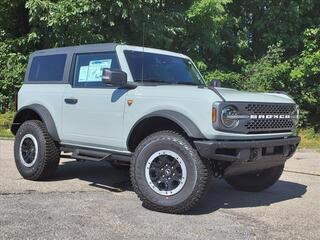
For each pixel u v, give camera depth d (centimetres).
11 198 645
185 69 746
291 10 1647
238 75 1609
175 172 589
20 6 1639
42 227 524
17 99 823
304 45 1639
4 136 1358
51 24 1391
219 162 609
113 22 1421
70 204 624
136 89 650
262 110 618
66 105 731
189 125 586
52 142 758
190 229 535
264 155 620
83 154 719
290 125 668
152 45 1467
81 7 1364
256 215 610
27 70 820
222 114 575
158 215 586
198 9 1491
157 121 628
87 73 720
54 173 802
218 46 1598
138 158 608
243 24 1723
